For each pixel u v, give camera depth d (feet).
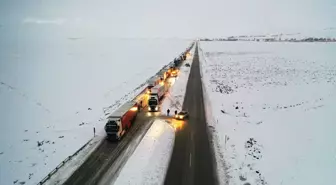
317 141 79.36
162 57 341.41
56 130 102.89
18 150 86.33
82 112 125.80
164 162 75.05
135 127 101.71
